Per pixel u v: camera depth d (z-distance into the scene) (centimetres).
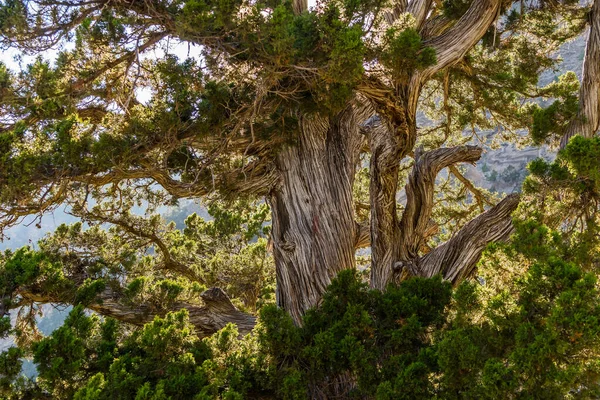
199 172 719
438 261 739
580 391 395
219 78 656
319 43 558
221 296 808
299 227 805
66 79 663
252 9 543
